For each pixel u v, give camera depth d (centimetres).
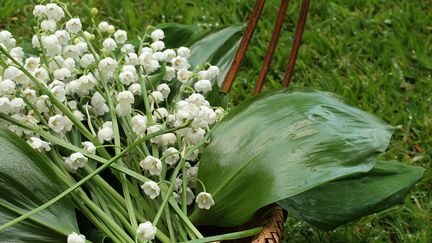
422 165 74
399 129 77
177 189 51
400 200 54
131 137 50
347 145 47
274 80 84
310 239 65
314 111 49
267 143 48
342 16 94
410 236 66
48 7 51
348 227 66
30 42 61
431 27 92
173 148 49
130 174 47
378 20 93
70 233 45
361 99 81
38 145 47
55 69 51
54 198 45
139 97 54
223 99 56
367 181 55
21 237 45
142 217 48
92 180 48
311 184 46
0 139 46
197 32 64
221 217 48
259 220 50
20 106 48
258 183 47
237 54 57
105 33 61
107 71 50
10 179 45
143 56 52
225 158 49
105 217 47
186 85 53
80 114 50
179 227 48
